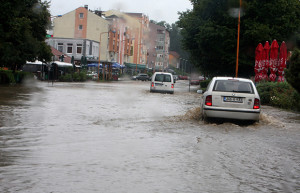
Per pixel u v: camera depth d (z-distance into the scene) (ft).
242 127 35.55
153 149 23.79
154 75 103.14
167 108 55.01
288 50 142.92
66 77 178.50
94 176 17.08
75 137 27.27
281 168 19.89
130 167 18.99
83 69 215.31
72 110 46.80
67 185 15.57
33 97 66.33
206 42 143.74
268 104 74.13
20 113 41.37
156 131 31.30
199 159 21.35
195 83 247.70
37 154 21.13
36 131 29.37
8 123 33.32
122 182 16.30
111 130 31.12
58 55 236.43
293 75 54.60
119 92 96.78
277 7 139.23
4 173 17.01
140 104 60.59
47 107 49.47
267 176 18.19
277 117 46.06
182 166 19.57
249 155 22.93
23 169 17.81
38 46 124.06
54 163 19.20
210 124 36.65
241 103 37.01
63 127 32.07
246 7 139.44
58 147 23.40
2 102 54.08
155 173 17.99
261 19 143.43
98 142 25.58
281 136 30.76
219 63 152.87
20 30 114.11
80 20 274.77
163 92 103.04
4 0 107.65
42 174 17.07
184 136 29.22
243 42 141.69
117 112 46.06
